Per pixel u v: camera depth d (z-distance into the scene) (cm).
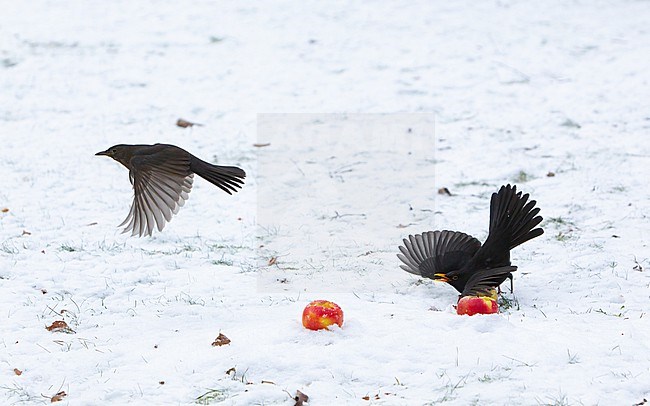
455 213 1395
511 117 1969
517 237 955
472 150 1748
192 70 2372
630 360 773
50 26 2794
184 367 771
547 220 1330
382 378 748
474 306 880
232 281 1068
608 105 2022
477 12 3003
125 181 1560
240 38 2681
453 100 2114
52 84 2241
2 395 734
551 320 897
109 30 2762
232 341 828
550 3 3152
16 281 1041
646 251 1169
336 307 845
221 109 2059
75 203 1427
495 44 2609
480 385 724
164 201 747
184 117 1998
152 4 3098
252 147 1794
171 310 946
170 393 727
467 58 2470
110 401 715
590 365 759
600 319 902
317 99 2131
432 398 706
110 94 2170
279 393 720
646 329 860
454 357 781
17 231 1271
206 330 884
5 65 2388
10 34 2689
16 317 919
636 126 1859
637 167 1595
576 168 1605
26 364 795
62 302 975
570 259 1139
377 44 2619
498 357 778
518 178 1576
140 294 1011
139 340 857
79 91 2189
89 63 2423
